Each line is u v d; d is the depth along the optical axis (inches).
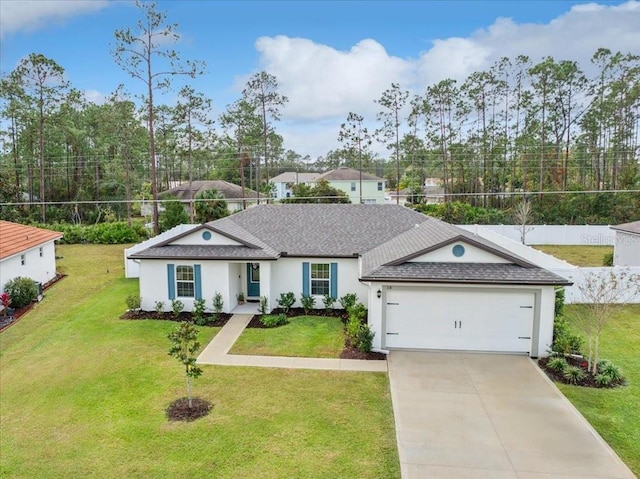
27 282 778.2
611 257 1028.5
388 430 374.9
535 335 530.9
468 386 454.9
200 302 690.8
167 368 513.3
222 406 421.1
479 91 1932.8
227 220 815.1
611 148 1924.2
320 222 810.8
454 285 533.3
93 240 1387.8
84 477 324.2
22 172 1985.7
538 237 1336.1
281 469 324.8
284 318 659.4
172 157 2495.1
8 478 326.6
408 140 2188.7
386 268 554.9
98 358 548.4
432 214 1743.4
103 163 2119.8
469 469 321.7
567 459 333.1
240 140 2194.9
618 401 422.9
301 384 465.1
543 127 1910.7
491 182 1951.3
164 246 721.0
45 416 418.3
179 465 333.4
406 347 556.4
